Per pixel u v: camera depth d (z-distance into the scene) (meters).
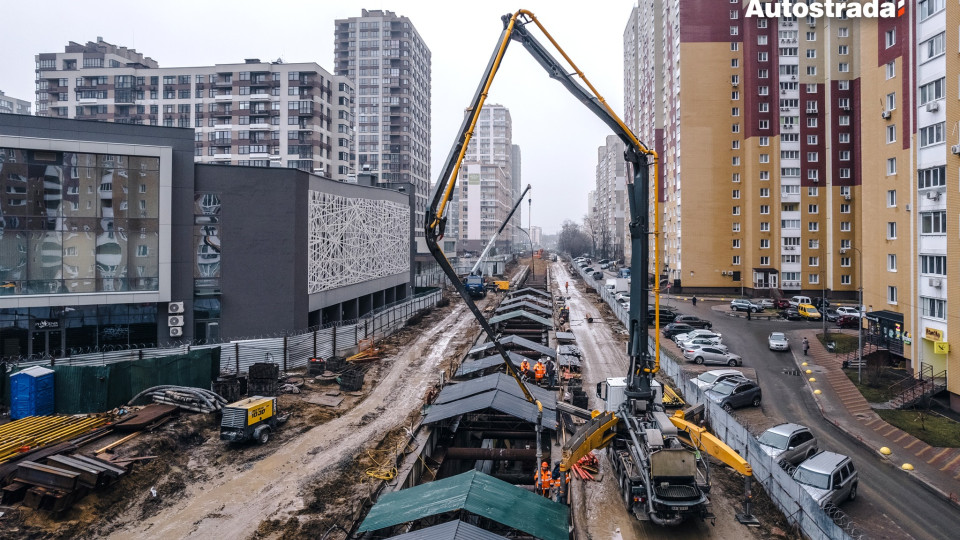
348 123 113.81
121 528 18.23
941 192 32.22
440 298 78.50
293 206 42.78
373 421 28.28
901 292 36.72
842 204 76.06
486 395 27.55
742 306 66.44
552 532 15.34
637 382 22.77
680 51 81.50
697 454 19.19
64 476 18.50
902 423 28.72
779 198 76.88
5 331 36.41
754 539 17.62
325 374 36.31
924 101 34.03
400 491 18.09
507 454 25.52
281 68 103.62
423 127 165.25
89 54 113.12
